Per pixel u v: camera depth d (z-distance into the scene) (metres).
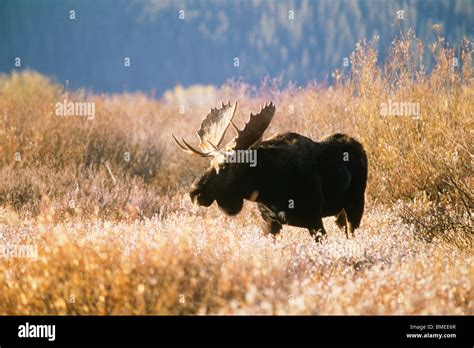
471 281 33.72
